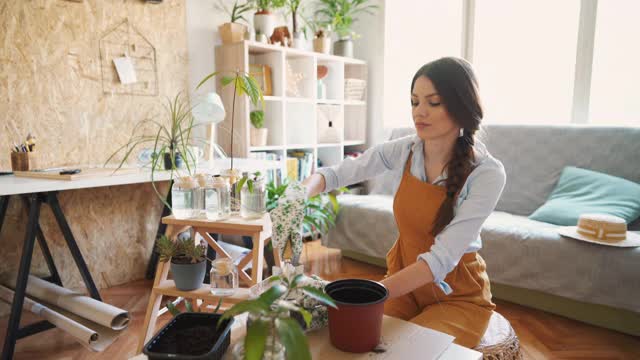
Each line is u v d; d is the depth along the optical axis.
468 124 0.96
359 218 2.71
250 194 1.47
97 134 2.28
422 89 0.96
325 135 3.41
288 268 0.77
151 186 2.58
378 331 0.68
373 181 3.36
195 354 0.61
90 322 1.76
